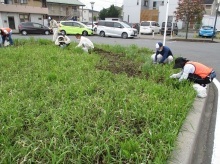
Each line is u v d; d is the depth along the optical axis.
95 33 23.78
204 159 2.84
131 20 39.88
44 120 3.16
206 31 23.00
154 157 2.44
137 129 3.03
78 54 7.96
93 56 7.64
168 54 6.94
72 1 46.62
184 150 2.70
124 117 3.20
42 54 7.75
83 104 3.54
